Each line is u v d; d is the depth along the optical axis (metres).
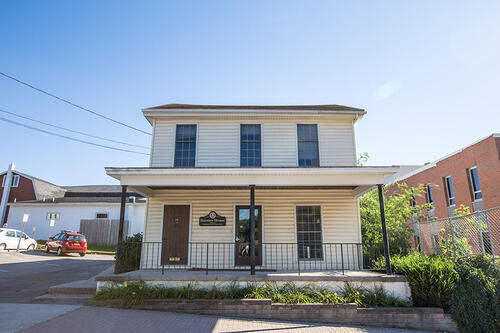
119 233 9.04
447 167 18.73
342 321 7.68
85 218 24.75
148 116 11.99
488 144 15.45
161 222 11.23
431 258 9.22
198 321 7.13
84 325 6.27
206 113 11.90
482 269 7.95
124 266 9.83
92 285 9.12
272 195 11.46
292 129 12.05
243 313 7.73
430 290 8.09
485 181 15.57
